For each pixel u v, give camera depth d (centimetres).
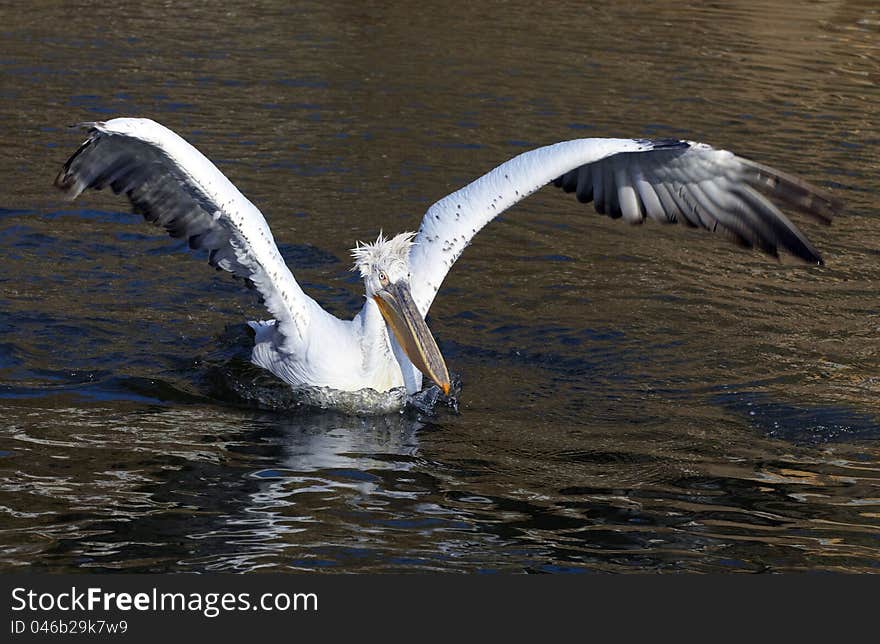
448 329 1507
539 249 1809
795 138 2334
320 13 3192
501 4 3444
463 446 1204
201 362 1378
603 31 3173
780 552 1008
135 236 1744
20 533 989
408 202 1920
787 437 1241
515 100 2480
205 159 1176
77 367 1337
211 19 3033
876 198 2047
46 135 2094
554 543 1009
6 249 1650
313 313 1308
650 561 984
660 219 1331
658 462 1177
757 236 1272
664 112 2445
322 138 2191
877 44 3173
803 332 1540
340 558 970
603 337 1504
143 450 1155
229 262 1300
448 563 969
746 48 3064
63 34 2777
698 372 1409
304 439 1206
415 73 2653
